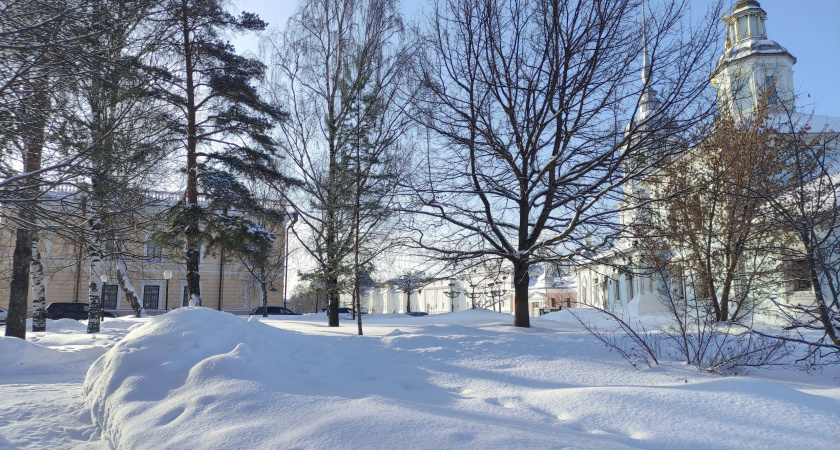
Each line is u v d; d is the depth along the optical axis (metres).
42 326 19.27
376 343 9.17
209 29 19.45
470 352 8.52
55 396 7.12
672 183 16.12
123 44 9.00
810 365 7.62
